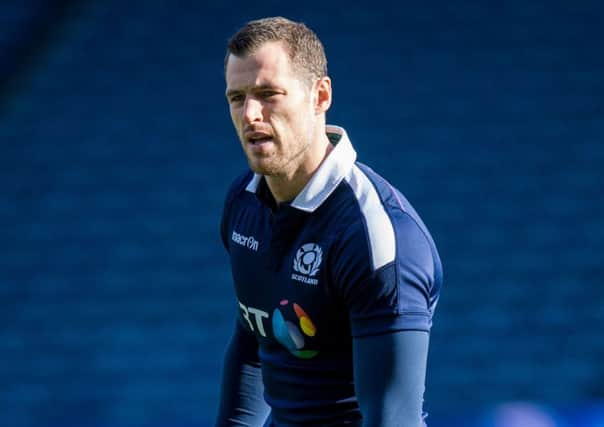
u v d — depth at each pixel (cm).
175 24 4662
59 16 4803
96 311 3656
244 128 793
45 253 3859
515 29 4522
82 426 3319
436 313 3547
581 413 2189
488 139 4081
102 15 4750
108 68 4509
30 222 3969
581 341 3466
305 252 831
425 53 4428
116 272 3772
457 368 3403
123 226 3922
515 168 3984
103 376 3472
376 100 4234
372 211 801
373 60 4400
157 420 3325
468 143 4066
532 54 4409
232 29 4622
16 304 3703
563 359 3425
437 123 4138
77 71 4512
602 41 4456
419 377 789
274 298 866
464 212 3841
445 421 2214
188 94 4359
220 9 4719
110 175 4100
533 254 3712
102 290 3719
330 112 4188
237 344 1037
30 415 3381
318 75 815
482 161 4006
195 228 3894
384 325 783
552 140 4075
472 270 3666
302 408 881
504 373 3384
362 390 790
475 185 3925
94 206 4000
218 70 4453
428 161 4006
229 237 940
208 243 3844
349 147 846
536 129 4112
